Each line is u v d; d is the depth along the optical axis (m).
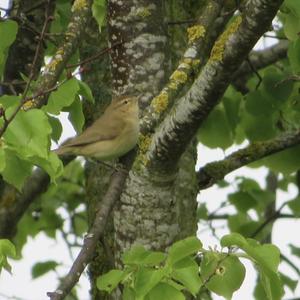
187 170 12.83
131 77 12.36
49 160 9.20
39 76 12.18
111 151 12.41
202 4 14.53
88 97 11.41
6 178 9.63
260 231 18.83
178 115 10.83
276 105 15.82
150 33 12.30
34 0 15.52
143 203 11.84
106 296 13.80
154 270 8.98
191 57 11.78
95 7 12.67
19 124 8.98
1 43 11.84
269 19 10.07
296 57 13.14
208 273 9.20
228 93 17.39
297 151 16.27
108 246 13.49
